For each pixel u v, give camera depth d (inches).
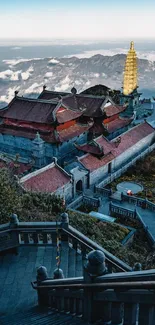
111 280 335.0
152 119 3796.8
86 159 2089.1
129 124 2938.0
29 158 2439.7
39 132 2367.1
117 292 326.0
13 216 744.3
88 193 2017.7
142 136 2645.2
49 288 516.1
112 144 2309.3
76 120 2551.7
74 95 2851.9
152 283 264.4
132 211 1683.1
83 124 2564.0
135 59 3476.9
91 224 1362.0
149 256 1248.8
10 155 2532.0
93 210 1811.0
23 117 2413.9
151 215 1737.2
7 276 693.9
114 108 2807.6
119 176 2288.4
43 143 2317.9
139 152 2618.1
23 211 1049.5
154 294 275.1
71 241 811.4
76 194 1996.8
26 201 1200.8
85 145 2199.8
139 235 1545.3
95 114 2650.1
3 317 573.3
